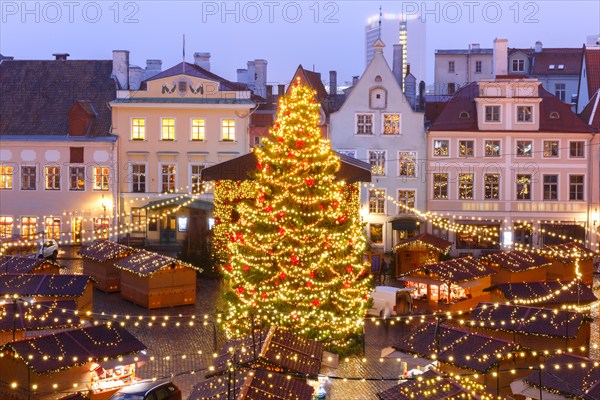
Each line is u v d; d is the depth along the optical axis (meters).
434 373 20.16
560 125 55.81
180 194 56.84
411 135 56.06
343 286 30.17
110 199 56.62
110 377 24.00
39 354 22.23
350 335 31.00
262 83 67.62
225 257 45.00
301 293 29.50
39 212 56.84
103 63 61.06
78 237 56.53
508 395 22.61
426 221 55.88
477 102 55.69
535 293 32.53
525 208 55.72
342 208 31.69
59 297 31.78
